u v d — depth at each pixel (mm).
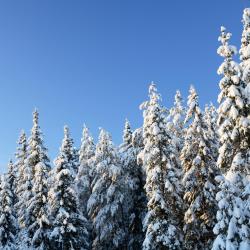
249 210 20500
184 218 31516
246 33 24547
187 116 33688
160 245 30828
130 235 41219
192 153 33094
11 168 53250
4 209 41312
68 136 46594
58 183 38219
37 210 40406
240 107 23141
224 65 24281
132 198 41656
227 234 20312
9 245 40719
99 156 42281
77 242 38031
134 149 42406
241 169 23016
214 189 31000
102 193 41844
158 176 31797
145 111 35031
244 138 23484
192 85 34188
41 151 42969
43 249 39062
